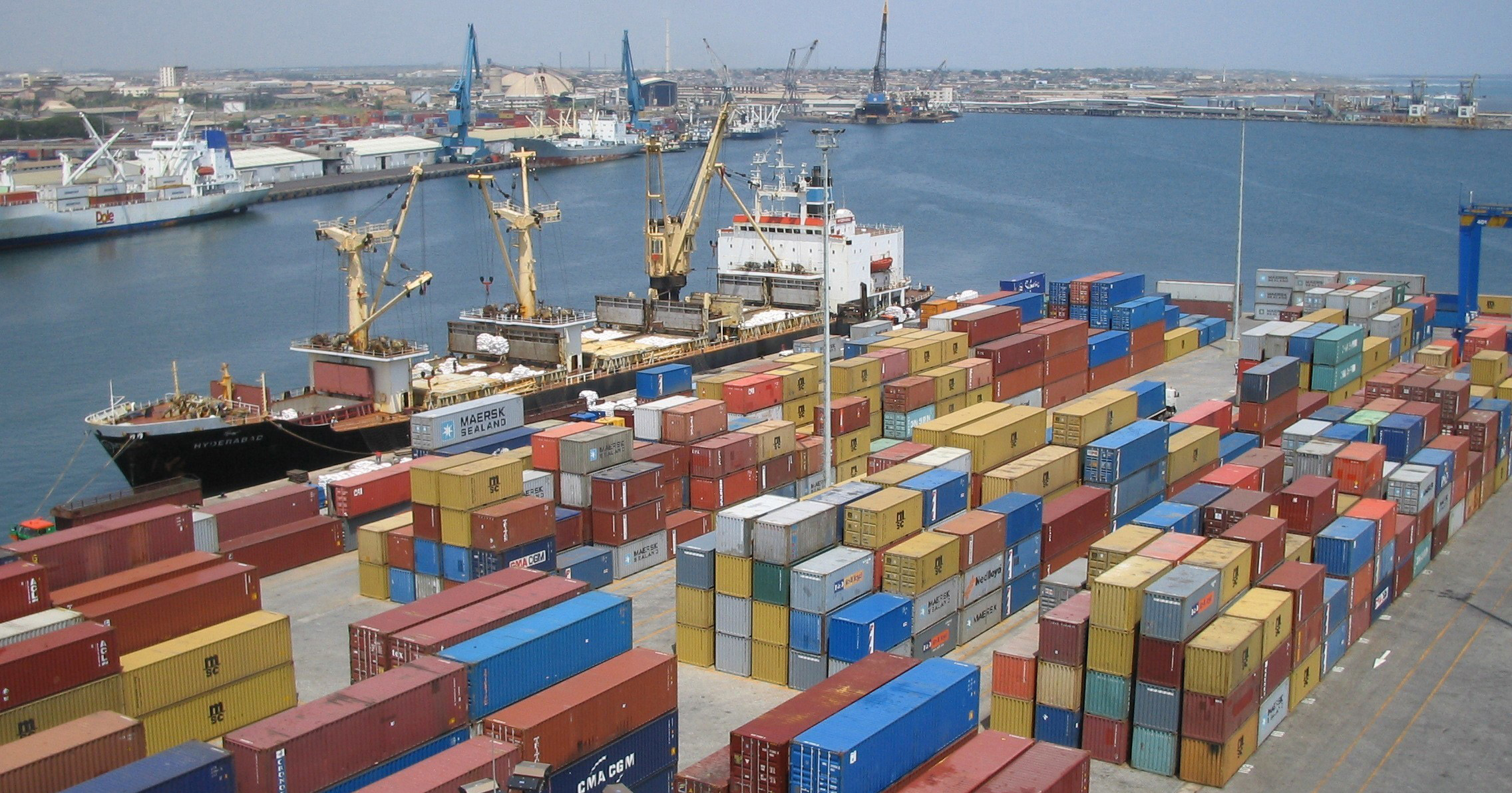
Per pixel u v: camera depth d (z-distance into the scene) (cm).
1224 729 3381
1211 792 3416
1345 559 4303
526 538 4638
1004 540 4459
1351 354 7000
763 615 4078
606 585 4978
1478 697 4044
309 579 5050
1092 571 3984
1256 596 3791
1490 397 6588
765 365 6669
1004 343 7294
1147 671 3481
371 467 5931
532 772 2530
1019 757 2942
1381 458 4950
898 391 6316
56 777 2705
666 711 3403
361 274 6894
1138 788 3428
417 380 7038
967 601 4303
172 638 3644
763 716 2884
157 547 4097
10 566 3575
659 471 5166
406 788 2633
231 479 6194
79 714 3203
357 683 3234
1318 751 3675
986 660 4200
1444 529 5434
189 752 2698
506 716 3041
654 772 3384
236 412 6375
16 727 3069
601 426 5341
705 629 4231
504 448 5797
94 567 3906
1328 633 4156
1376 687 4112
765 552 4034
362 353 6750
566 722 3078
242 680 3644
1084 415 5362
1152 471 5316
